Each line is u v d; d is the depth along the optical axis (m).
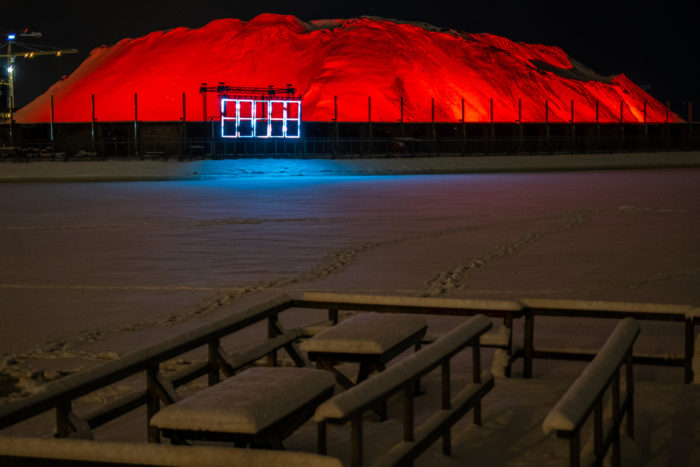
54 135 70.69
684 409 5.78
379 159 66.12
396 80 177.75
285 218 26.53
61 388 4.30
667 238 20.33
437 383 6.78
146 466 2.87
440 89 182.38
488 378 5.45
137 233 22.30
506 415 5.65
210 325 5.66
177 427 3.65
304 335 6.76
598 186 44.59
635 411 5.75
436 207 30.61
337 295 6.68
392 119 164.50
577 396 3.50
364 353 5.19
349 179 53.81
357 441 3.41
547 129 82.00
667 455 4.89
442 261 16.36
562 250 18.00
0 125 73.44
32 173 56.50
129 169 58.47
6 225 24.78
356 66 181.25
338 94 171.00
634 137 86.38
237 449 2.81
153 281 14.12
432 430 4.36
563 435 3.23
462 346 4.75
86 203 33.81
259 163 61.22
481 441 5.09
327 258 17.00
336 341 5.24
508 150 80.19
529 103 195.50
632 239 20.14
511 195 37.28
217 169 58.81
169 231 22.73
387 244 19.38
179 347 5.26
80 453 2.93
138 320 10.76
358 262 16.33
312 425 5.52
